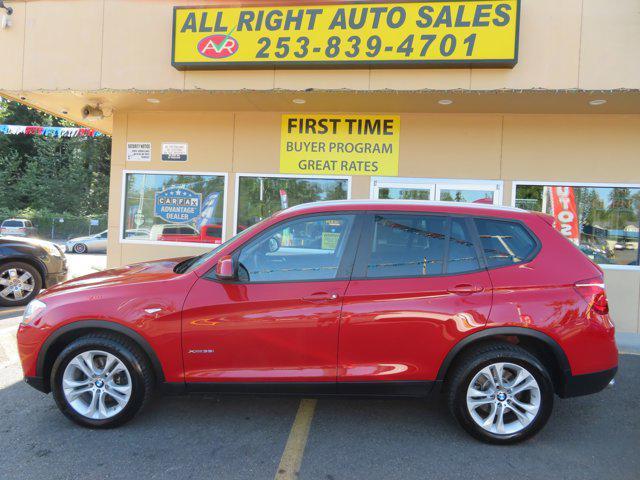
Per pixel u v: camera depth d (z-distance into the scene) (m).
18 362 5.13
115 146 8.29
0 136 40.81
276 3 6.62
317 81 6.70
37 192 38.34
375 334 3.42
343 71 6.66
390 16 6.41
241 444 3.45
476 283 3.44
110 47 7.15
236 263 3.55
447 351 3.41
